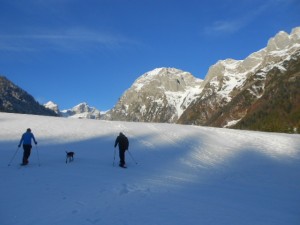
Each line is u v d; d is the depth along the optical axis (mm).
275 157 30531
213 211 11750
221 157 29188
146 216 10672
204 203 12828
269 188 18766
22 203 11570
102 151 27297
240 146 34219
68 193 13008
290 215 12148
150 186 15273
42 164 20578
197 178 20094
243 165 26750
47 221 9883
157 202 12430
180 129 40062
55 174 16938
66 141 30109
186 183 17469
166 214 11000
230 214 11539
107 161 23609
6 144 26953
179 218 10672
